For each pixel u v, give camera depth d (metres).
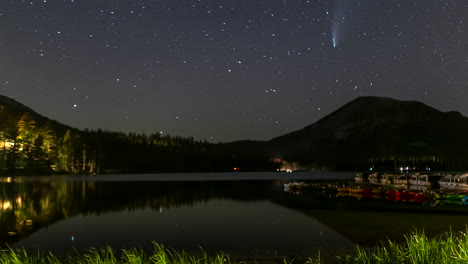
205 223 33.53
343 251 22.41
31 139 150.12
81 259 12.61
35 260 11.48
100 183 98.75
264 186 89.75
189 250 23.42
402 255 10.73
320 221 34.09
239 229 30.36
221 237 27.22
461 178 75.88
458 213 39.50
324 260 20.39
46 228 31.41
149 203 50.78
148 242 25.97
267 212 40.84
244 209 43.62
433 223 32.59
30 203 50.31
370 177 117.88
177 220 35.38
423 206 46.28
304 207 45.56
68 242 26.14
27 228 31.47
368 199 56.12
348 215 38.09
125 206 47.16
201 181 115.56
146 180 119.12
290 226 31.50
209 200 54.78
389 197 58.38
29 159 147.25
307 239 26.05
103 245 25.20
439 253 10.21
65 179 117.50
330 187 74.38
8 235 28.42
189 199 56.28
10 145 144.75
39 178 121.19
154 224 33.19
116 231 29.98
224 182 110.50
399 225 31.62
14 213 40.66
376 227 30.67
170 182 107.75
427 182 86.75
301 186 76.00
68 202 51.81
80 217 37.53
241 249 23.42
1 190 71.19
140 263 10.88
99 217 37.50
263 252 22.50
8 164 139.25
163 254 11.30
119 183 100.19
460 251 9.96
